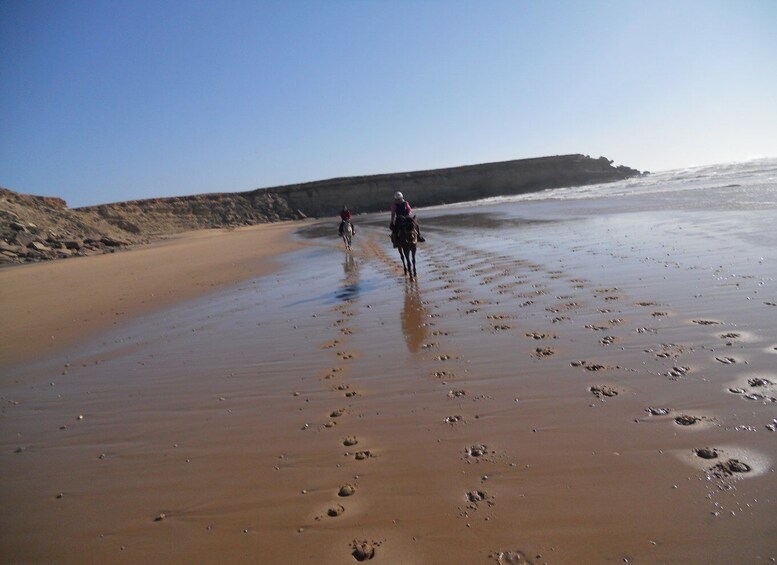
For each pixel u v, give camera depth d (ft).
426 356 17.87
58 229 126.82
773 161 220.02
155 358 21.68
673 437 10.57
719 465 9.41
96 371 20.71
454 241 57.57
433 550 8.00
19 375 21.24
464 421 12.49
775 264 25.48
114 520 9.93
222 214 254.47
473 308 24.12
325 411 14.10
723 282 23.11
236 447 12.48
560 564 7.40
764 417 10.97
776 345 14.96
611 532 7.95
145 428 14.37
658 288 23.41
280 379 17.21
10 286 51.57
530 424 11.91
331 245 75.72
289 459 11.55
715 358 14.53
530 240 49.24
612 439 10.78
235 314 29.37
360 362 18.06
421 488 9.78
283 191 297.94
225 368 19.15
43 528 9.96
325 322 24.94
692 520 8.01
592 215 71.61
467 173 328.70
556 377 14.55
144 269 59.41
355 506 9.45
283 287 37.99
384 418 13.20
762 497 8.37
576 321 19.80
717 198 72.08
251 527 9.17
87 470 12.23
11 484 11.91
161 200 243.40
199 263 62.64
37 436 14.65
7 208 122.62
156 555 8.69
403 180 318.86
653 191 118.42
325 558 8.12
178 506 10.16
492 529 8.34
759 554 7.16
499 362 16.33
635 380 13.67
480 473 10.08
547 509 8.70
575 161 339.77
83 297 40.86
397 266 43.19
